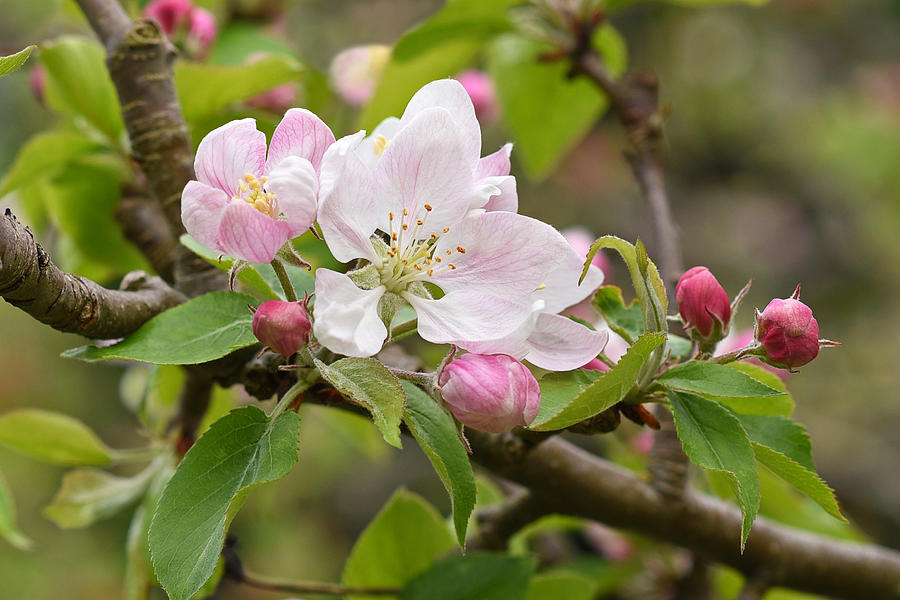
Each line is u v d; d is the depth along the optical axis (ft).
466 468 1.63
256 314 1.59
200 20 2.25
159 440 2.04
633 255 1.62
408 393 1.65
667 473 1.92
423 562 1.96
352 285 1.59
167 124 1.85
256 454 1.60
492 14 2.29
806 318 1.65
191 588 1.55
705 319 1.68
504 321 1.62
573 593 1.92
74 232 2.14
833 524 2.14
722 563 1.99
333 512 5.56
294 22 5.20
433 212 1.62
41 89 2.20
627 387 1.60
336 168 1.58
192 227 1.59
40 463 5.32
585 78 2.51
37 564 5.10
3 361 5.30
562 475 1.88
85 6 1.89
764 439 1.75
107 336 1.69
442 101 1.64
